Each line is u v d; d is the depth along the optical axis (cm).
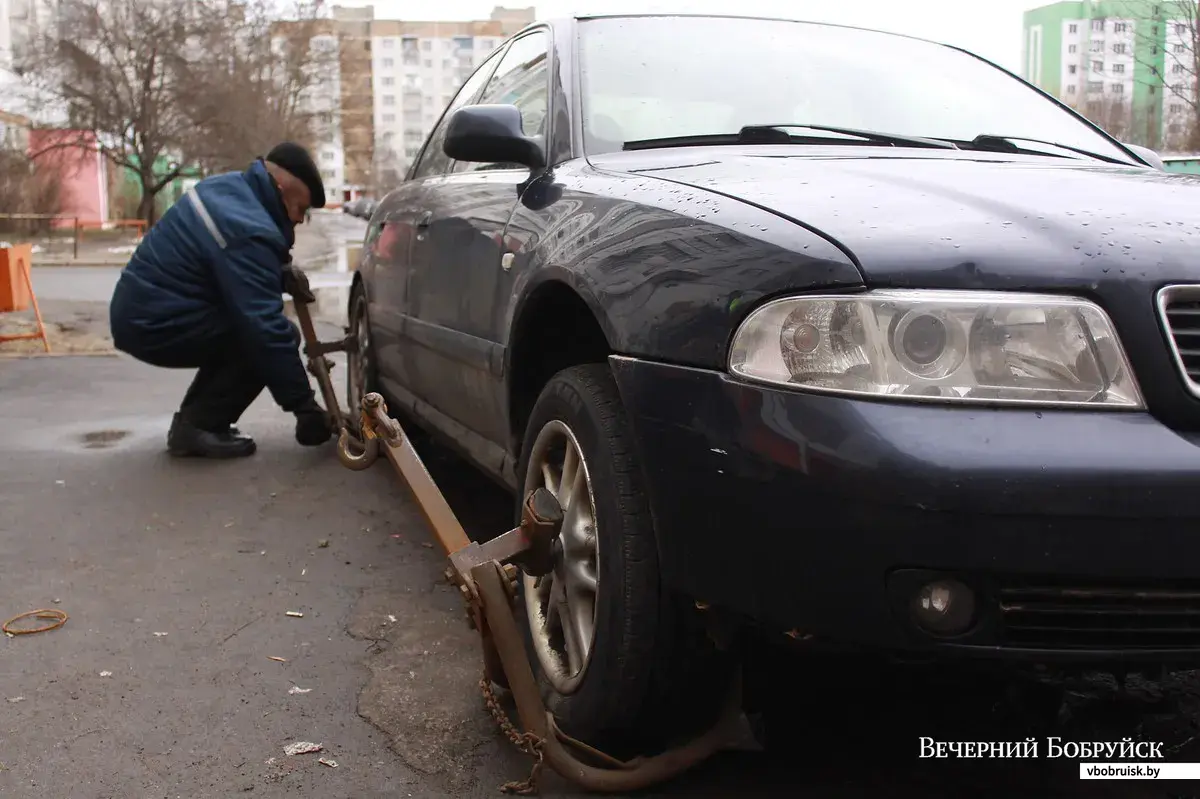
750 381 181
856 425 167
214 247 468
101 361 825
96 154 4472
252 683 266
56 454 507
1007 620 167
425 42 15588
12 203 3481
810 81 317
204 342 484
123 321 476
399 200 455
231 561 357
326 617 309
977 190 206
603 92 302
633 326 207
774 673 242
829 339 175
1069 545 161
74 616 308
